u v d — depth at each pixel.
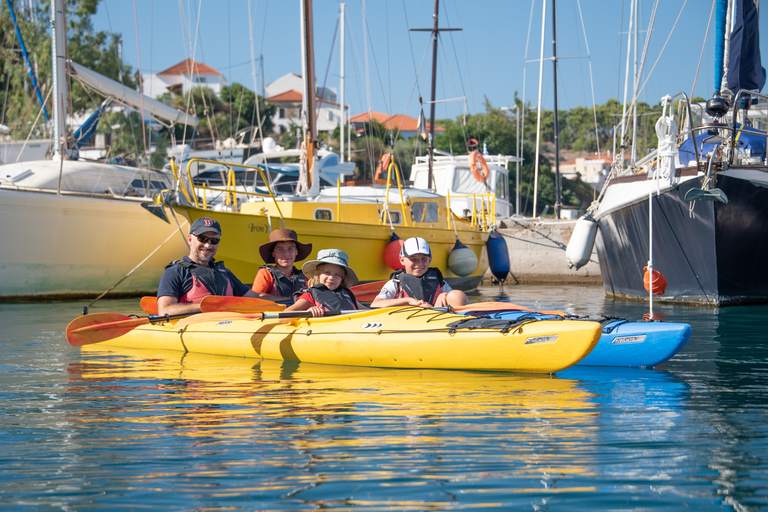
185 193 10.15
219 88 71.75
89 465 3.11
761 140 11.55
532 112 57.88
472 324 5.32
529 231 19.84
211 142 43.00
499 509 2.58
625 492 2.74
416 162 22.44
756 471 2.98
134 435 3.59
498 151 54.12
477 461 3.11
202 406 4.25
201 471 3.02
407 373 5.33
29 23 28.33
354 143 46.91
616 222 12.17
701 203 10.34
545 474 2.95
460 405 4.21
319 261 6.25
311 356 5.92
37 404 4.33
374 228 12.19
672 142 10.42
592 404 4.23
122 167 14.78
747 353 6.36
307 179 13.94
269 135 61.22
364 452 3.26
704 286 10.97
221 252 10.33
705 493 2.73
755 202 10.38
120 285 14.05
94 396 4.57
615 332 5.61
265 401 4.37
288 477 2.93
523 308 6.06
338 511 2.57
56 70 14.52
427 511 2.56
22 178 13.77
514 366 5.14
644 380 5.04
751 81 11.47
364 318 5.86
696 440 3.43
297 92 73.12
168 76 72.31
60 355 6.47
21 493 2.77
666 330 5.41
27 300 12.95
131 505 2.65
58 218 12.88
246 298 6.41
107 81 15.39
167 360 6.14
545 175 53.47
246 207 12.62
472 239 15.31
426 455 3.21
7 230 12.42
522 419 3.87
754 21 11.29
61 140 14.28
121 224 13.56
